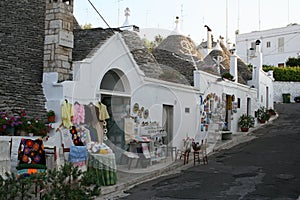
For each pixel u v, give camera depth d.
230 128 20.11
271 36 48.94
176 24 20.11
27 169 7.53
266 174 10.51
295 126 22.02
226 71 22.48
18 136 8.66
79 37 12.13
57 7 10.48
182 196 8.20
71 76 10.58
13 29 12.01
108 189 8.76
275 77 39.38
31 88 10.16
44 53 10.57
